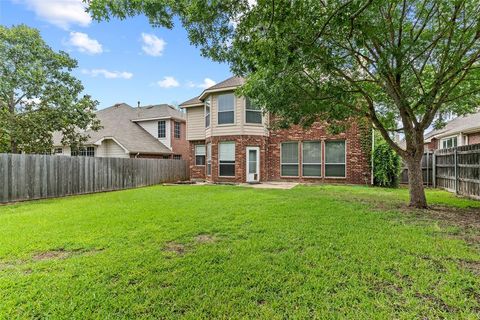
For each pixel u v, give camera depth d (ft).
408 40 18.34
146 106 72.79
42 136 43.60
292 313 7.26
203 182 48.24
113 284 8.88
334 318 7.00
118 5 13.34
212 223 16.33
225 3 11.98
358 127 40.16
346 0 11.13
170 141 63.67
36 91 41.11
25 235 14.25
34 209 22.35
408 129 21.54
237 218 17.51
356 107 22.93
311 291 8.32
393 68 19.04
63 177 32.65
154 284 8.87
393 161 37.65
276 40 11.51
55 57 41.68
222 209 20.56
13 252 11.82
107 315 7.25
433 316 7.04
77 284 8.87
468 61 18.38
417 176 21.56
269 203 23.04
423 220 16.93
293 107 21.27
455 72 18.10
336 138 41.47
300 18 11.03
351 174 40.68
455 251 11.37
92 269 9.97
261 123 44.60
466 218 17.51
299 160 44.06
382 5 14.74
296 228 15.02
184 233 14.35
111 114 68.64
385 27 17.25
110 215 18.99
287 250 11.73
